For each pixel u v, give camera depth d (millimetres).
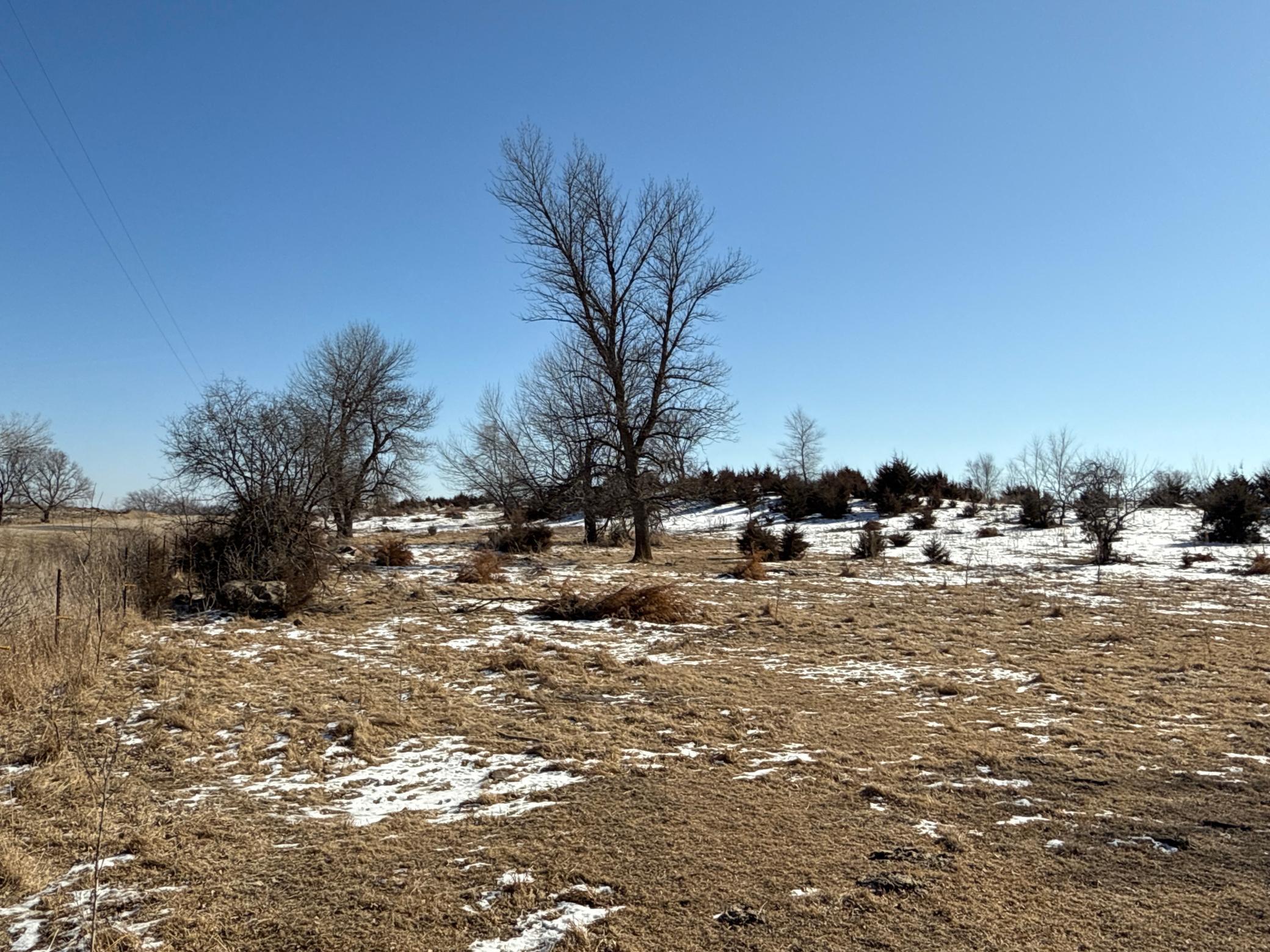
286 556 15258
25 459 41938
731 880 4477
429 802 5922
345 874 4625
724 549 31297
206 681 9391
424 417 37844
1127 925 3943
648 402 26812
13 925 4035
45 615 10266
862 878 4496
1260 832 5215
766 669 10719
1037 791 6051
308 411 23562
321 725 7898
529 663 10633
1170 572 22469
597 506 26391
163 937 3906
